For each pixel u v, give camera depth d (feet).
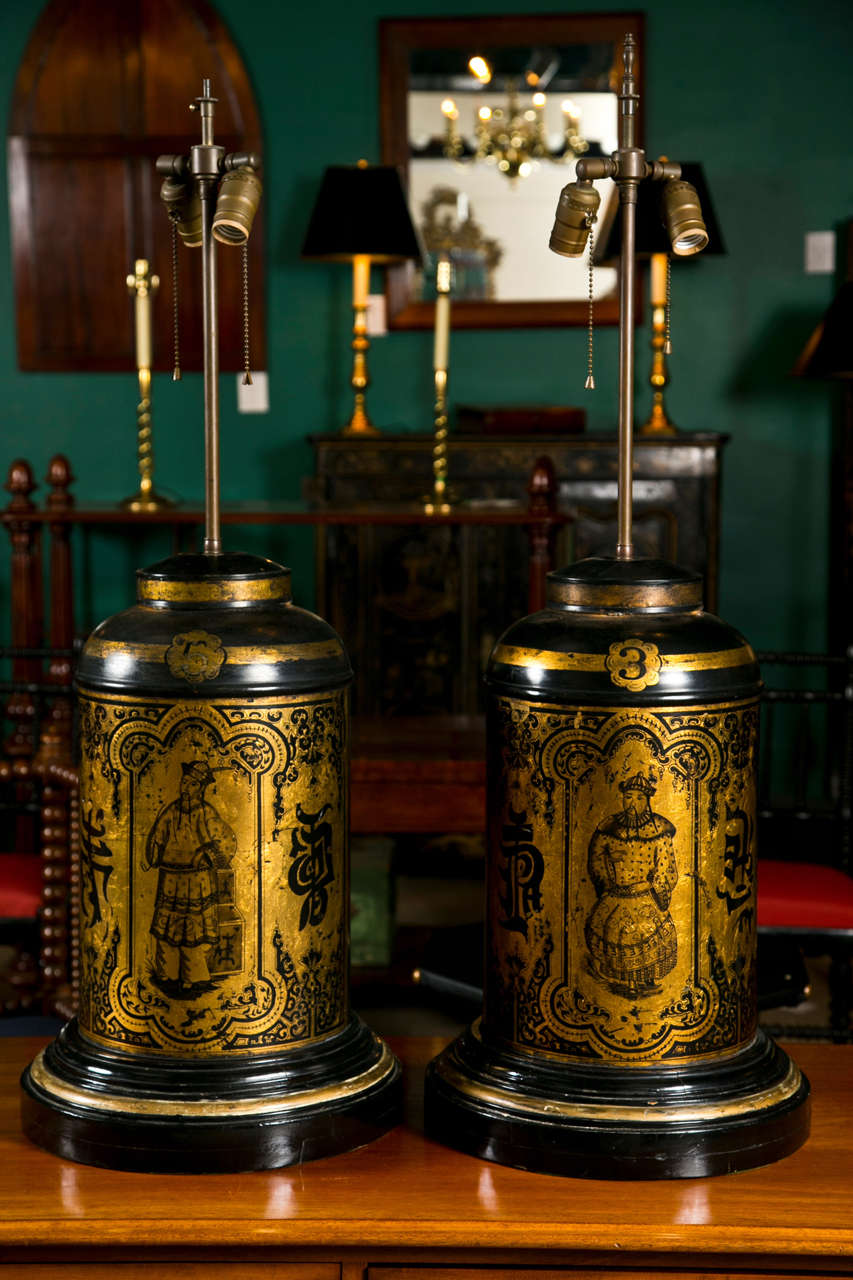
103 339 16.97
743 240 16.61
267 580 3.48
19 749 12.62
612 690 3.26
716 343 16.76
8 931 9.54
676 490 15.23
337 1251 3.10
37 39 16.56
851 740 10.36
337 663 3.45
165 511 14.05
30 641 14.05
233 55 16.56
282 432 17.10
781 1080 3.46
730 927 3.39
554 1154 3.29
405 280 16.66
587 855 3.30
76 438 17.15
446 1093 3.47
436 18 16.40
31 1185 3.24
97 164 16.75
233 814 3.29
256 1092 3.33
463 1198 3.18
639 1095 3.31
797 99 16.40
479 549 15.21
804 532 16.88
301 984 3.40
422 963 5.75
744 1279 3.09
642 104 16.46
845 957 9.44
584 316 16.66
